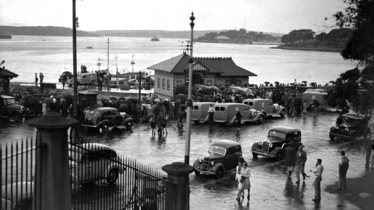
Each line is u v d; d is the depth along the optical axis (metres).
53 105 38.09
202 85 57.41
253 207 18.84
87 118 34.97
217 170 23.36
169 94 57.66
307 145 33.03
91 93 42.56
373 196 20.72
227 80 62.03
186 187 14.05
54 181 9.23
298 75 133.75
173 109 43.88
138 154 27.67
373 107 24.27
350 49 23.44
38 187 9.22
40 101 39.97
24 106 39.66
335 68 171.38
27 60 168.25
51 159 9.18
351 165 27.08
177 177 13.90
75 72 32.28
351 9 22.23
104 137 32.97
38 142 9.34
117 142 31.30
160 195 14.75
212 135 35.38
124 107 41.47
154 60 196.75
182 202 13.91
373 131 32.41
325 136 36.72
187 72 57.28
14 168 19.58
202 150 29.64
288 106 50.53
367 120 25.86
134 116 41.44
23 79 93.19
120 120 36.03
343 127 34.34
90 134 33.97
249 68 161.50
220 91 53.72
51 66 141.75
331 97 26.16
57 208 9.27
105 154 12.80
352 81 24.44
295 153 24.28
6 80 48.22
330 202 19.78
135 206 14.38
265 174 24.55
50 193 9.20
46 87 63.88
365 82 24.47
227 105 40.44
